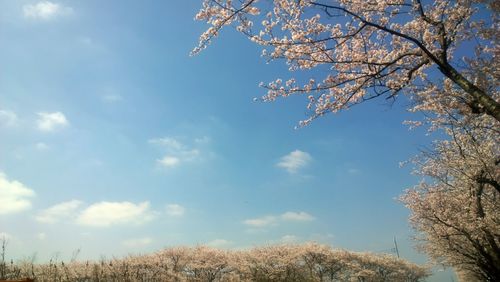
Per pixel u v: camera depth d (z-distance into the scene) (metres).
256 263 33.19
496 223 15.23
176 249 30.86
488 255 15.63
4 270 15.01
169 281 25.86
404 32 9.05
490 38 9.11
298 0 7.90
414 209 18.84
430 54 7.70
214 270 30.94
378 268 43.91
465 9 8.27
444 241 19.28
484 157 13.58
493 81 9.93
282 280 31.44
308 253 36.47
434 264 24.17
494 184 13.58
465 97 9.98
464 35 8.95
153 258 28.50
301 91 9.42
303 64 9.23
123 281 20.92
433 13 8.57
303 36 8.61
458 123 12.10
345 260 39.25
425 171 17.44
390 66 8.98
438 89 10.05
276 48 8.91
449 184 16.95
